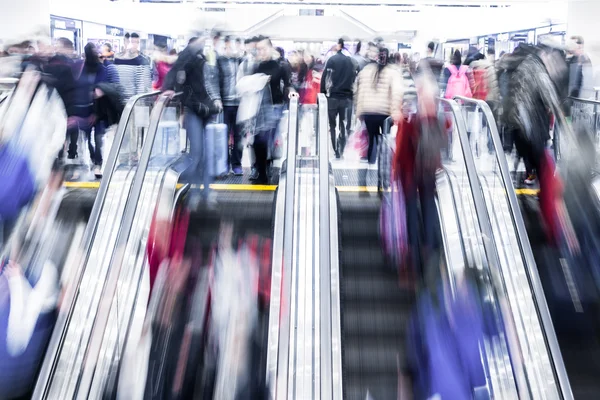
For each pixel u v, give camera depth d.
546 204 7.17
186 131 8.25
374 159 9.23
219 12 18.86
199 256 6.75
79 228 7.20
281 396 4.77
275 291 5.66
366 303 6.12
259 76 8.90
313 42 20.81
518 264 6.18
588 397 5.05
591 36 13.91
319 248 5.93
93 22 17.09
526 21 17.02
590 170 6.84
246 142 9.88
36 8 13.95
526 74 7.39
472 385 4.78
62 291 5.83
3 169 5.26
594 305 6.12
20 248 5.92
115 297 5.75
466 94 11.54
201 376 5.30
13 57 9.30
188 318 5.86
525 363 5.09
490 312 5.41
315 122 9.20
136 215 6.67
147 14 17.58
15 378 4.76
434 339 5.18
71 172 9.74
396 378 5.29
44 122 6.54
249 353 5.49
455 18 19.78
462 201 7.07
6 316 4.82
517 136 7.64
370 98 8.91
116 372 5.28
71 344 5.16
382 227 7.11
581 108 9.66
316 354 5.18
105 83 9.44
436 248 6.54
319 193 6.43
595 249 6.65
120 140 6.52
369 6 20.47
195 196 7.93
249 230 7.31
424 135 6.34
